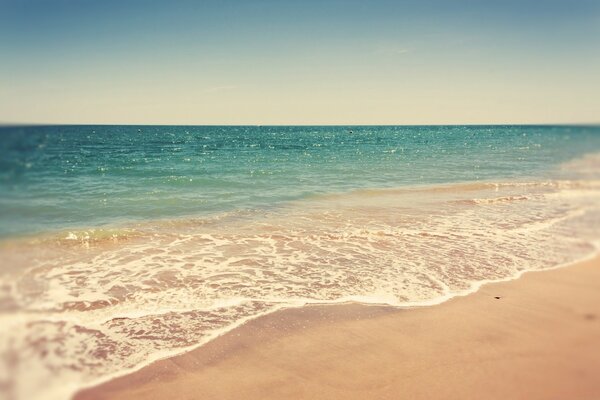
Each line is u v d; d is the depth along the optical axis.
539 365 4.73
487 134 79.81
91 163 21.83
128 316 5.70
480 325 5.66
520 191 15.86
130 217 11.16
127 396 4.09
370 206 13.12
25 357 4.15
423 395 4.20
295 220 11.27
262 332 5.43
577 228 10.32
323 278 7.27
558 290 6.82
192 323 5.61
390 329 5.56
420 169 22.94
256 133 97.31
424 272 7.60
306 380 4.46
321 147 42.91
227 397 4.16
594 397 4.16
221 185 16.73
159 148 37.81
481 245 9.20
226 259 8.16
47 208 9.81
